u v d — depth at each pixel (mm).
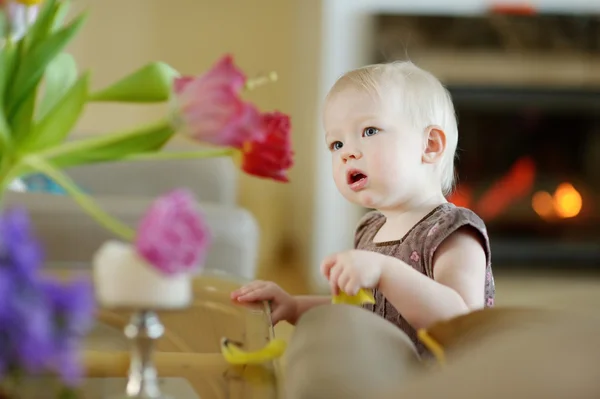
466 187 4098
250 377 878
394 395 508
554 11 4117
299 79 4844
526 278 4082
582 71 4109
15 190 1921
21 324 524
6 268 542
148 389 729
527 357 459
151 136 803
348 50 4012
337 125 1349
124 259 656
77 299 553
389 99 1330
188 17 5129
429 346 744
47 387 695
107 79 5055
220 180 2875
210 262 2004
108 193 2789
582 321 512
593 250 4090
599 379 427
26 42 888
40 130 792
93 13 5016
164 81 867
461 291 1221
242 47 5180
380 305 1290
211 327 1069
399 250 1318
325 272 1104
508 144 4109
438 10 4059
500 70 4086
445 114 1388
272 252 4945
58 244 1830
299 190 4910
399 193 1330
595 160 4117
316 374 644
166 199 615
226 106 692
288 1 5188
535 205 4105
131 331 727
